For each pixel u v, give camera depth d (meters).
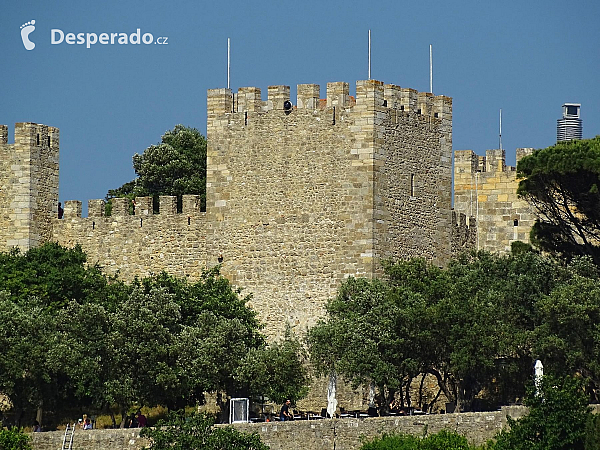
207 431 195.50
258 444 195.12
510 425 198.12
